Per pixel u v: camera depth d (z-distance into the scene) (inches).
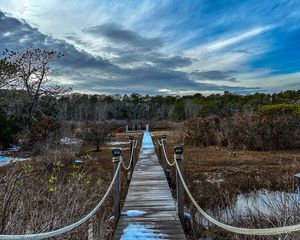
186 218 215.6
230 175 427.2
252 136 721.0
